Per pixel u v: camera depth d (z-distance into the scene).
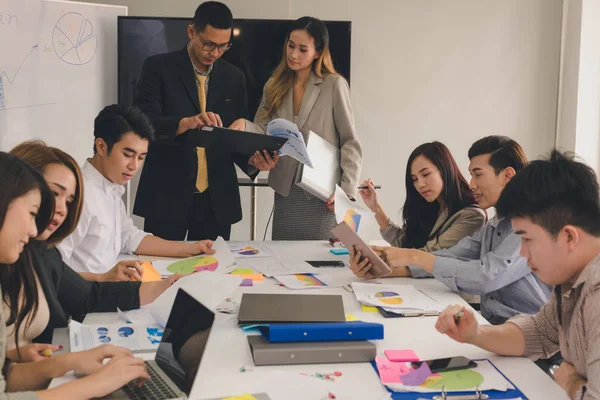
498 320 2.00
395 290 1.98
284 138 2.53
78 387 1.18
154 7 4.32
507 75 4.46
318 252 2.55
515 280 1.96
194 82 2.99
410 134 4.49
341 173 2.97
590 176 1.24
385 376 1.33
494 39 4.43
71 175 1.64
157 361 1.39
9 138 3.72
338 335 1.47
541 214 1.25
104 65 3.94
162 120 2.76
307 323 1.52
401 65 4.43
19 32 3.68
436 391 1.27
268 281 2.10
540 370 1.39
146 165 2.93
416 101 4.46
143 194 2.92
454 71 4.45
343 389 1.28
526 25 4.43
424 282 2.12
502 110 4.49
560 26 4.44
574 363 1.32
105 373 1.23
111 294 1.79
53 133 3.82
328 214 2.96
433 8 4.39
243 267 2.27
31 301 1.43
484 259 1.95
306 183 2.67
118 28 3.96
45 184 1.31
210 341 1.53
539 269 1.29
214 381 1.31
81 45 3.85
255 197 4.32
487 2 4.40
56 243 1.68
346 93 2.96
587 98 4.31
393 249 2.08
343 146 2.95
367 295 1.92
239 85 3.12
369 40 4.40
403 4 4.38
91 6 3.87
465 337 1.45
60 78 3.80
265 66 4.27
